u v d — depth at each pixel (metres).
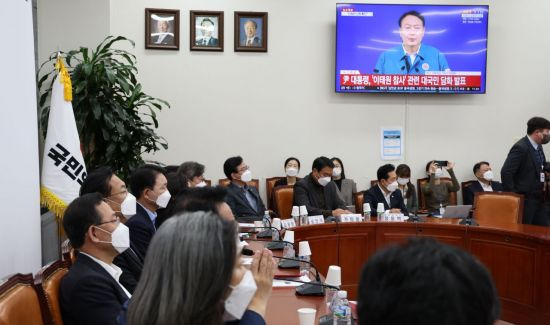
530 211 4.96
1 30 2.45
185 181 3.45
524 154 4.95
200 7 6.34
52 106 3.47
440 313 0.62
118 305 1.89
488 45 6.80
